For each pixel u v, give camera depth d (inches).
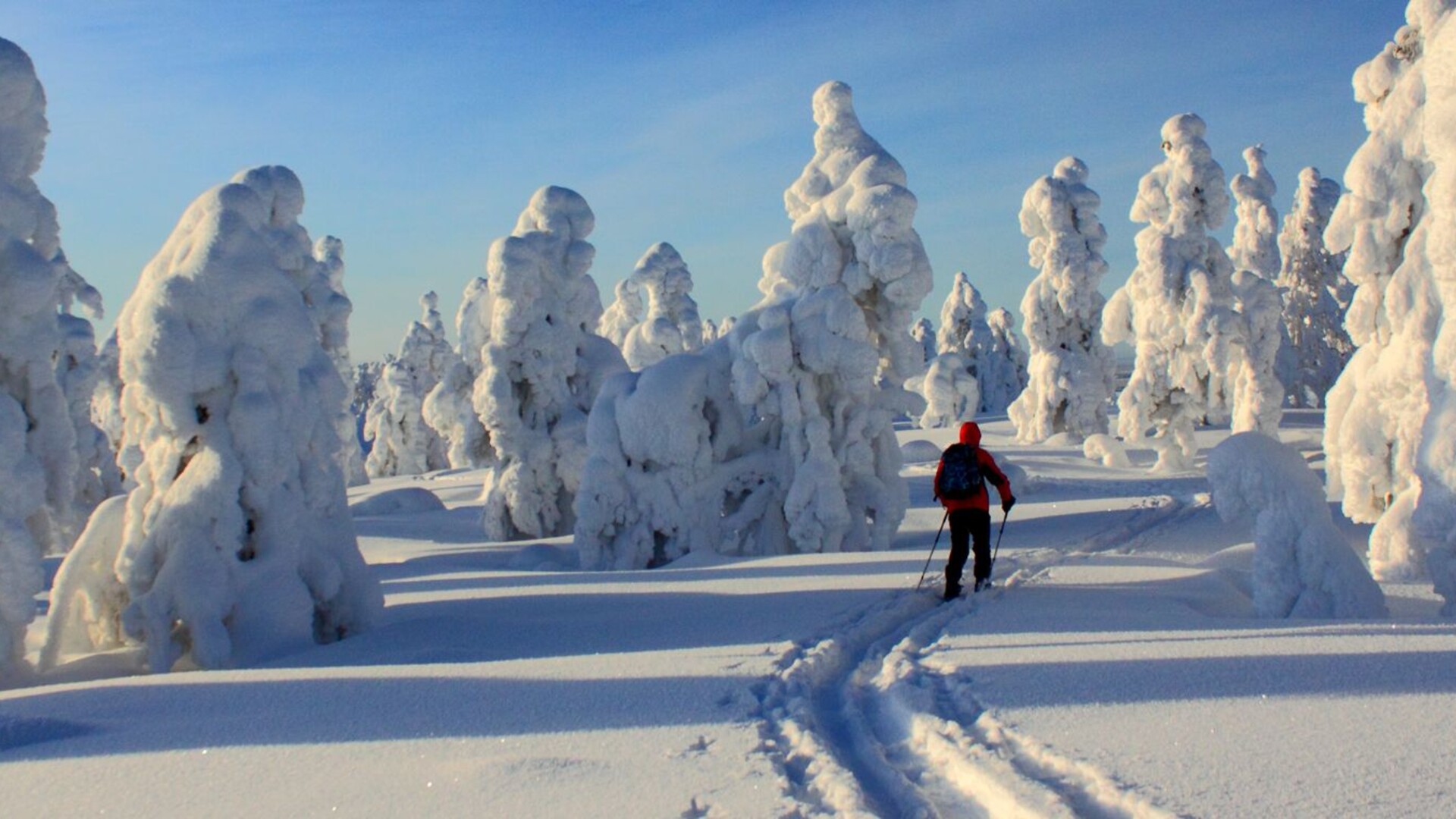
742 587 403.9
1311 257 1820.9
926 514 769.6
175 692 246.2
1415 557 398.0
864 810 146.4
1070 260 1455.5
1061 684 205.8
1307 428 1444.4
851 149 644.7
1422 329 417.1
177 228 389.7
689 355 636.7
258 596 354.3
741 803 150.8
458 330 1104.8
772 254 739.4
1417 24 492.7
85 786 174.2
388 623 393.4
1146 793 141.6
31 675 338.6
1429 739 156.5
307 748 191.0
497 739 189.9
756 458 626.2
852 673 249.4
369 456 2138.3
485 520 908.6
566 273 940.0
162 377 354.9
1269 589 310.5
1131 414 1160.8
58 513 475.2
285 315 378.0
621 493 615.5
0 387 397.7
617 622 344.2
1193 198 1147.3
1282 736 162.9
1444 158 305.4
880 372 641.0
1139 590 354.9
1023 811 141.3
